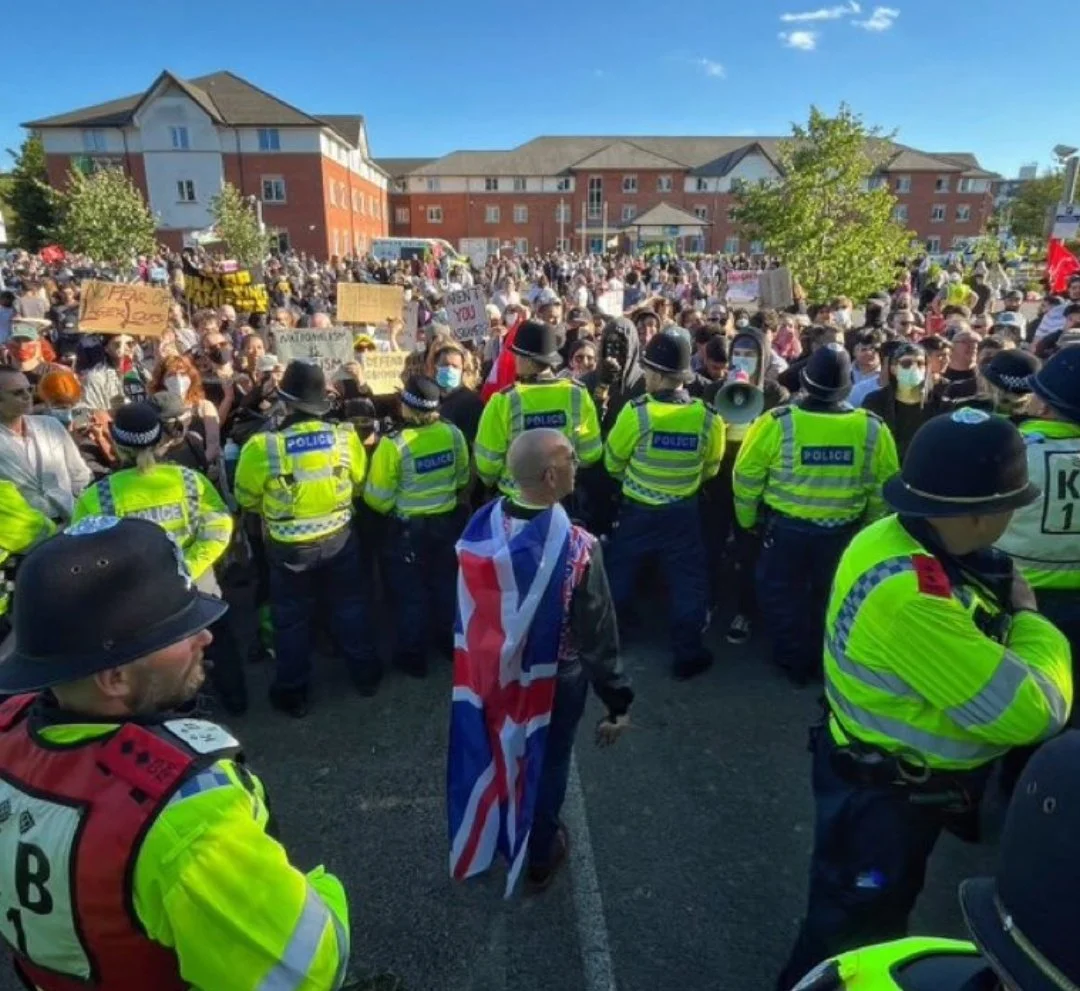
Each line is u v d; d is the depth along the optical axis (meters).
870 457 3.99
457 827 2.85
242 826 1.21
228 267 12.27
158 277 22.92
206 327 8.69
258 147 53.50
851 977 1.02
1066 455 2.85
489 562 2.68
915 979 0.96
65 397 5.12
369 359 6.68
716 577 5.37
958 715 1.86
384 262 35.44
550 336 4.75
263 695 4.53
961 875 3.14
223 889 1.17
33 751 1.27
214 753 1.27
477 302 8.45
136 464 3.61
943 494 1.87
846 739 2.11
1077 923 0.74
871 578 1.98
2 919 1.26
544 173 78.12
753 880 3.11
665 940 2.84
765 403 5.56
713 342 5.76
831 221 14.34
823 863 2.17
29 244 50.53
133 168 53.09
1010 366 3.93
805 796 3.59
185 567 1.42
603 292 17.50
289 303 18.08
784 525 4.20
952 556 1.98
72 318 12.05
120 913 1.17
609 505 5.55
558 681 2.84
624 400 5.91
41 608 1.24
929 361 5.98
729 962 2.74
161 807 1.17
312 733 4.15
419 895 3.06
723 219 76.62
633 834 3.37
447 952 2.80
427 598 4.78
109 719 1.30
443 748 4.02
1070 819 0.76
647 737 4.05
